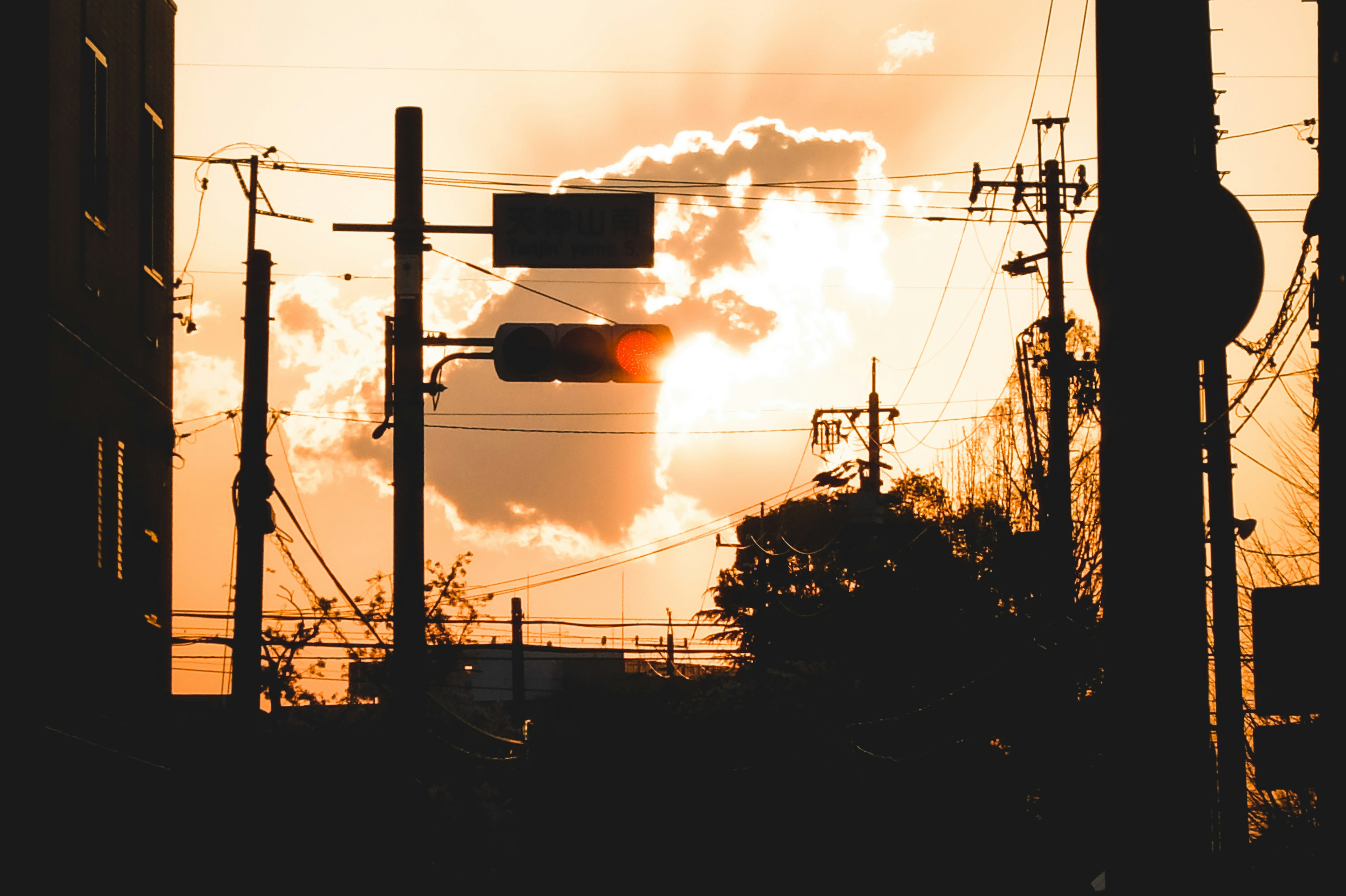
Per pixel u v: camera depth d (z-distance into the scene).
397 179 55.06
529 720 156.50
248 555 67.19
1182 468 21.34
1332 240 35.88
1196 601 20.98
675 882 137.75
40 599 61.59
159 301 86.94
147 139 84.56
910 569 159.38
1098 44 22.91
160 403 87.19
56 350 65.75
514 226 50.25
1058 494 99.81
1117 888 20.92
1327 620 33.41
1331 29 37.09
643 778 140.12
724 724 144.12
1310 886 59.31
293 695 103.06
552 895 135.12
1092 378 100.69
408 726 53.72
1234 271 22.50
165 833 79.19
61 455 66.06
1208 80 34.59
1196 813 20.45
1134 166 22.11
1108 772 22.39
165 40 89.19
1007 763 140.00
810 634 197.50
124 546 79.00
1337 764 32.88
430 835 94.31
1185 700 20.70
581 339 49.16
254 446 67.88
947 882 137.88
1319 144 37.09
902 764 147.12
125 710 77.56
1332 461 34.41
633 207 50.47
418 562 54.06
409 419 54.38
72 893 66.00
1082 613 106.50
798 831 141.00
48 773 62.97
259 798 81.31
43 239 63.19
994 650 138.38
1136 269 21.92
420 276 54.78
